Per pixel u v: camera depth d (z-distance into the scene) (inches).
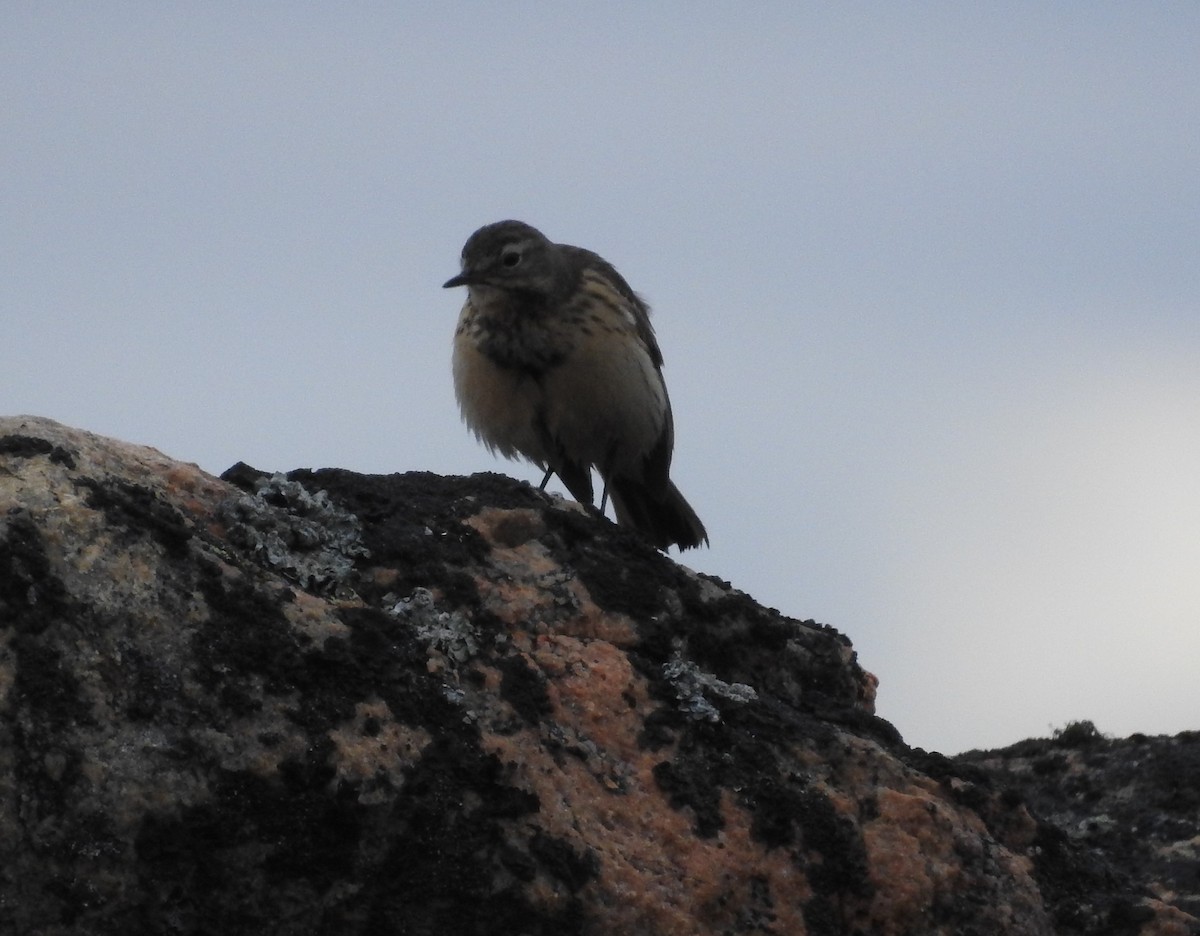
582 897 329.7
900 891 358.6
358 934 312.2
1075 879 380.5
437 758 329.4
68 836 296.0
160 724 308.3
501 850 327.0
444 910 318.7
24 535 315.6
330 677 327.9
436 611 367.6
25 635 305.4
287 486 388.8
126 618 315.3
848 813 365.7
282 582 345.1
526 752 342.0
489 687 353.1
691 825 352.2
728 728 373.1
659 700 372.8
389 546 392.8
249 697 317.4
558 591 403.2
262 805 310.3
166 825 302.2
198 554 331.6
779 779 367.2
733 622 424.8
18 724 298.2
